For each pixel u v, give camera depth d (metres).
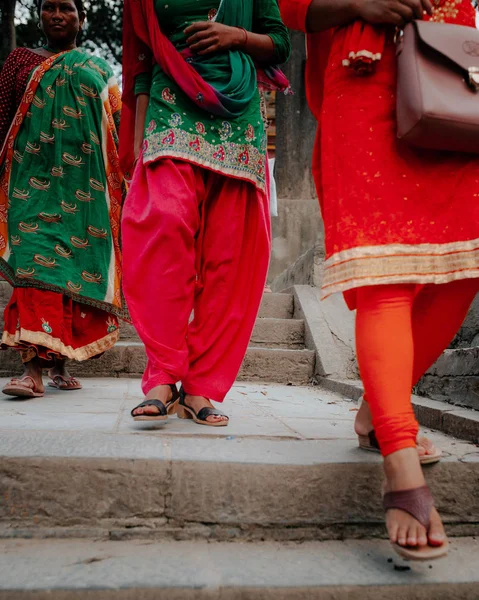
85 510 1.40
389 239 1.40
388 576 1.23
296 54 9.65
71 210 2.76
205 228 2.07
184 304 1.93
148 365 2.00
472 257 1.39
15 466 1.39
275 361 3.69
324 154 1.55
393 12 1.42
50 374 2.97
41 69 2.78
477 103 1.35
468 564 1.30
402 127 1.37
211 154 2.00
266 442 1.68
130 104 2.21
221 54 2.06
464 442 1.80
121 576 1.17
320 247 4.68
